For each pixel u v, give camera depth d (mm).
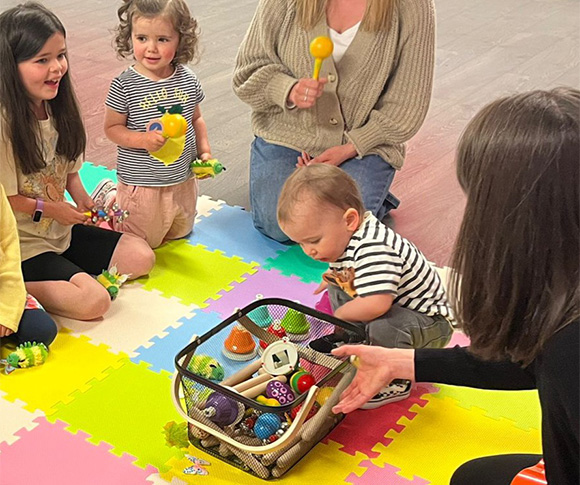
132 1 1846
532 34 3684
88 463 1345
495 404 1532
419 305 1541
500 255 821
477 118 851
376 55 1905
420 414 1501
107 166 2342
